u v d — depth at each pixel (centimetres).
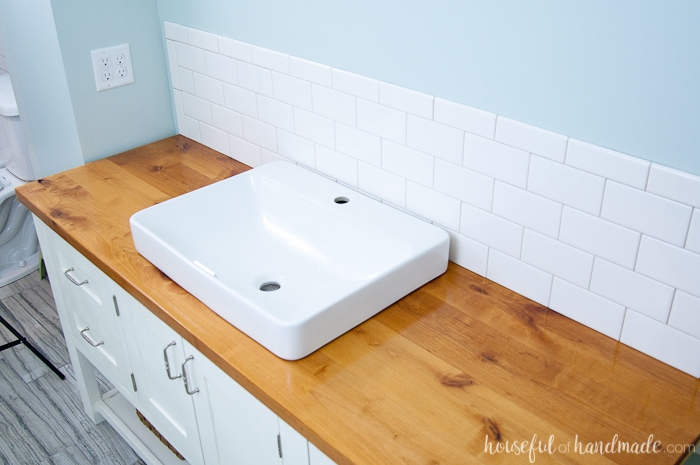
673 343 139
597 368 141
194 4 211
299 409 132
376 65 171
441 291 164
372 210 178
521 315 156
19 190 206
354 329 152
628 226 138
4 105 283
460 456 123
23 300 306
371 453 123
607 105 133
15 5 218
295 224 185
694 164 126
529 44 140
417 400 134
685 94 123
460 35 151
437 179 168
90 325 212
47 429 245
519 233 157
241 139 219
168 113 239
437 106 161
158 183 210
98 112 222
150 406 201
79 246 184
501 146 152
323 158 195
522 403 133
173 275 166
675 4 119
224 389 155
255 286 167
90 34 212
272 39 194
